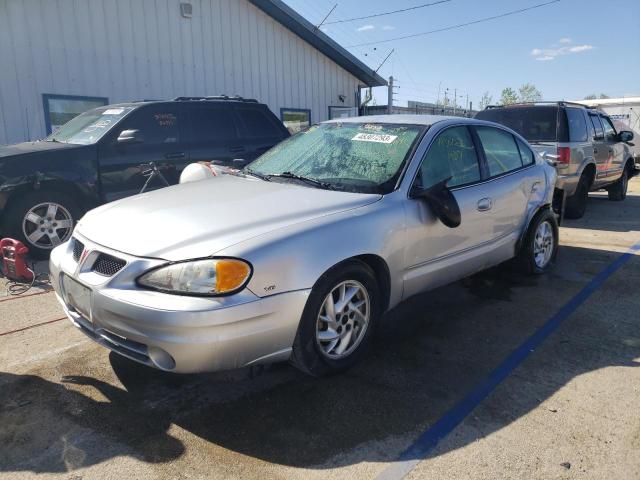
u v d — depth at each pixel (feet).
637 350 12.26
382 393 10.38
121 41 37.63
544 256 18.07
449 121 14.14
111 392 10.38
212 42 43.19
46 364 11.50
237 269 8.83
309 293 9.61
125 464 8.29
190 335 8.52
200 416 9.59
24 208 19.40
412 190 12.15
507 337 13.01
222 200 11.24
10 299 15.70
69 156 20.30
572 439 8.93
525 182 16.25
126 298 8.92
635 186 46.01
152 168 21.44
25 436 8.98
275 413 9.69
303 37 49.78
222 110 25.61
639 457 8.46
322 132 14.83
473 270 14.57
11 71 32.83
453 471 8.14
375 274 11.48
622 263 19.52
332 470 8.15
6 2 32.12
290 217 10.25
